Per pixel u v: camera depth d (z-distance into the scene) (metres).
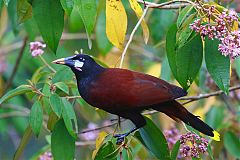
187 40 8.36
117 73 8.61
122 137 8.76
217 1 9.52
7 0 8.43
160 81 8.55
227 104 12.72
